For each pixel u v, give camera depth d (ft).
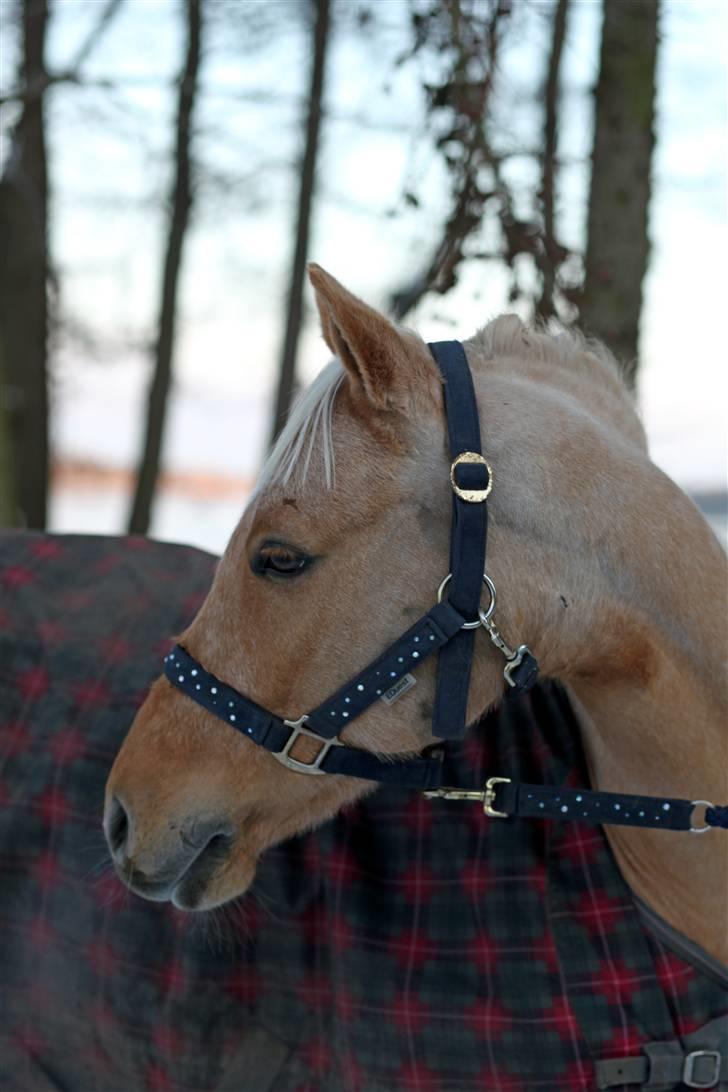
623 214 11.08
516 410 5.50
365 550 5.26
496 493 5.32
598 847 5.98
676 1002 5.75
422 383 5.40
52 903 6.77
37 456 22.50
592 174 11.23
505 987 5.86
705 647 5.51
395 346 5.24
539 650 5.42
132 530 21.74
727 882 5.70
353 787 5.71
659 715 5.52
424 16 9.98
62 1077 6.82
